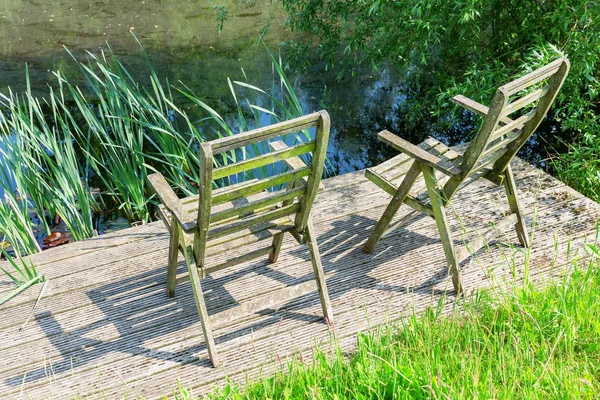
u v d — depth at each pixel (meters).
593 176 4.86
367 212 4.23
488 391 2.53
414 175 3.38
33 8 9.66
